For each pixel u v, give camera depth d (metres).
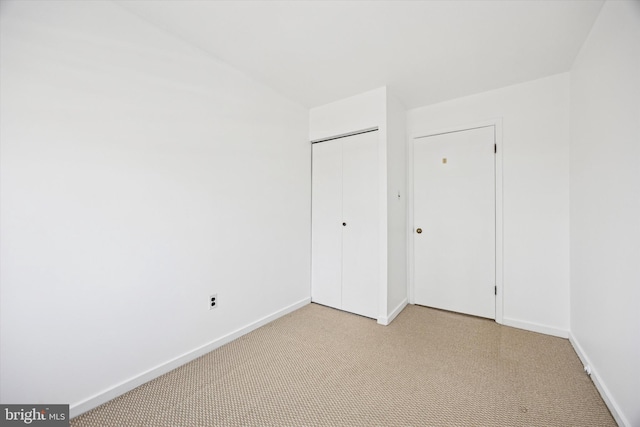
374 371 1.78
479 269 2.67
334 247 2.97
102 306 1.49
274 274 2.64
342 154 2.91
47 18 1.30
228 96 2.17
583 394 1.53
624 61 1.30
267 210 2.55
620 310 1.32
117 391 1.53
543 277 2.33
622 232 1.31
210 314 2.05
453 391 1.58
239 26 1.72
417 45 1.91
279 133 2.69
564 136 2.24
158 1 1.50
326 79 2.41
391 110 2.63
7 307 1.20
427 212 2.95
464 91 2.62
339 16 1.62
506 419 1.36
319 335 2.31
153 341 1.71
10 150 1.20
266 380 1.69
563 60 2.07
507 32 1.76
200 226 1.98
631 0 1.23
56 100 1.32
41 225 1.28
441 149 2.86
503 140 2.51
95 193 1.46
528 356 1.95
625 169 1.29
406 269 3.06
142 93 1.65
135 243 1.62
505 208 2.50
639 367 1.15
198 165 1.96
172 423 1.35
